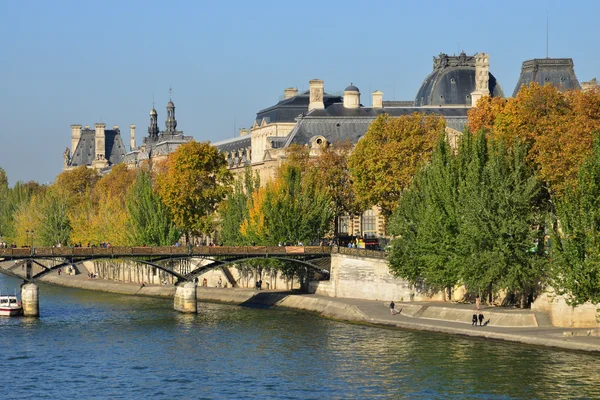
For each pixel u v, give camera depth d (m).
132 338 157.88
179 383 128.25
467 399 118.00
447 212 161.62
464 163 164.00
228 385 127.00
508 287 151.88
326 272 194.62
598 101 159.50
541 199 161.75
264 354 143.88
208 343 153.12
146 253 183.38
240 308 195.25
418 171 179.75
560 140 156.75
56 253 178.12
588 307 146.50
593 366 129.38
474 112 191.00
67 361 140.88
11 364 139.25
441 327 156.25
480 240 152.12
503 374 127.00
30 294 183.12
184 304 187.75
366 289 185.50
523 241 151.50
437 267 162.50
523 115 166.88
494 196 152.88
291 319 176.50
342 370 132.62
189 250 185.50
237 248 188.12
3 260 174.75
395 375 129.00
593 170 139.75
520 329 149.25
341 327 165.12
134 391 124.88
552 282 145.38
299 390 124.06
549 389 120.25
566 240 139.75
